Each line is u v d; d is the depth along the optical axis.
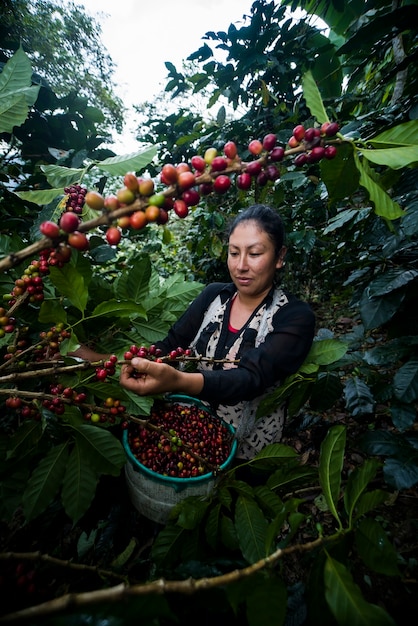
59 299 1.19
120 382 1.02
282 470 1.17
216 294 1.72
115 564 1.38
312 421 2.38
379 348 1.46
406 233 1.23
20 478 0.96
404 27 1.30
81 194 1.04
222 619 1.10
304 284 4.73
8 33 1.70
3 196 1.58
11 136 1.60
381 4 2.05
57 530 1.35
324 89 3.66
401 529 1.89
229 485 1.19
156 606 0.51
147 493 1.32
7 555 0.74
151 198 0.63
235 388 1.19
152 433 1.43
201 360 1.17
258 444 1.52
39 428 1.02
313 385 1.61
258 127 3.04
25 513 0.90
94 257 1.65
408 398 1.30
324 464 0.88
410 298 1.53
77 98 1.56
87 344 1.30
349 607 0.60
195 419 1.52
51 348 1.01
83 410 1.10
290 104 3.21
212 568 0.88
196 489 1.27
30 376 0.91
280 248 1.45
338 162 0.87
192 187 0.68
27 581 0.79
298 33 2.84
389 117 1.57
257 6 2.53
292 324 1.35
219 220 3.16
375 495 0.79
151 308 1.40
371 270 1.72
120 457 1.00
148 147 0.94
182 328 1.73
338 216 1.69
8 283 1.21
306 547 0.71
